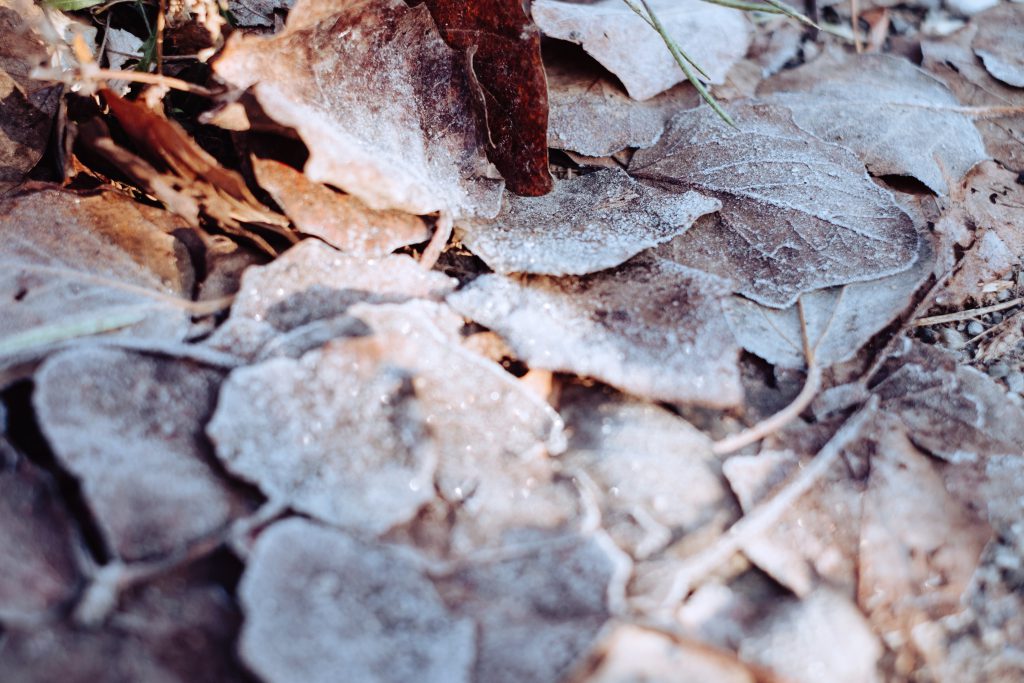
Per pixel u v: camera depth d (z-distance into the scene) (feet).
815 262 1.00
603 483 0.88
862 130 1.13
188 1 1.07
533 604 0.81
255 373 0.85
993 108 1.19
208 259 0.94
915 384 0.95
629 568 0.83
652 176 1.08
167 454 0.82
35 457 0.82
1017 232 1.09
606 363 0.91
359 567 0.80
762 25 1.29
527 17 0.94
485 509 0.85
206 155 0.92
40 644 0.75
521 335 0.92
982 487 0.90
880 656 0.84
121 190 0.99
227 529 0.80
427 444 0.85
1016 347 1.03
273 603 0.77
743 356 0.97
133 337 0.89
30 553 0.78
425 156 0.96
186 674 0.76
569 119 1.10
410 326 0.89
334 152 0.92
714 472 0.90
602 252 0.96
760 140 1.09
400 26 0.95
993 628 0.86
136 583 0.78
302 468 0.83
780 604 0.84
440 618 0.79
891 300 0.99
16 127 0.99
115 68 1.07
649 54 1.13
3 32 1.01
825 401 0.94
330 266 0.93
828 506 0.88
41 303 0.89
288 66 0.92
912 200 1.09
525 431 0.88
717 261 1.00
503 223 0.99
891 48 1.29
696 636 0.82
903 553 0.86
